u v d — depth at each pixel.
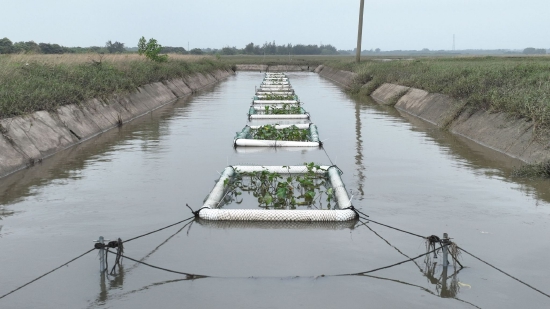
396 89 24.75
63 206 7.65
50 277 5.39
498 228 6.72
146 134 14.45
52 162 10.62
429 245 5.85
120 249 5.66
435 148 12.33
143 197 8.15
